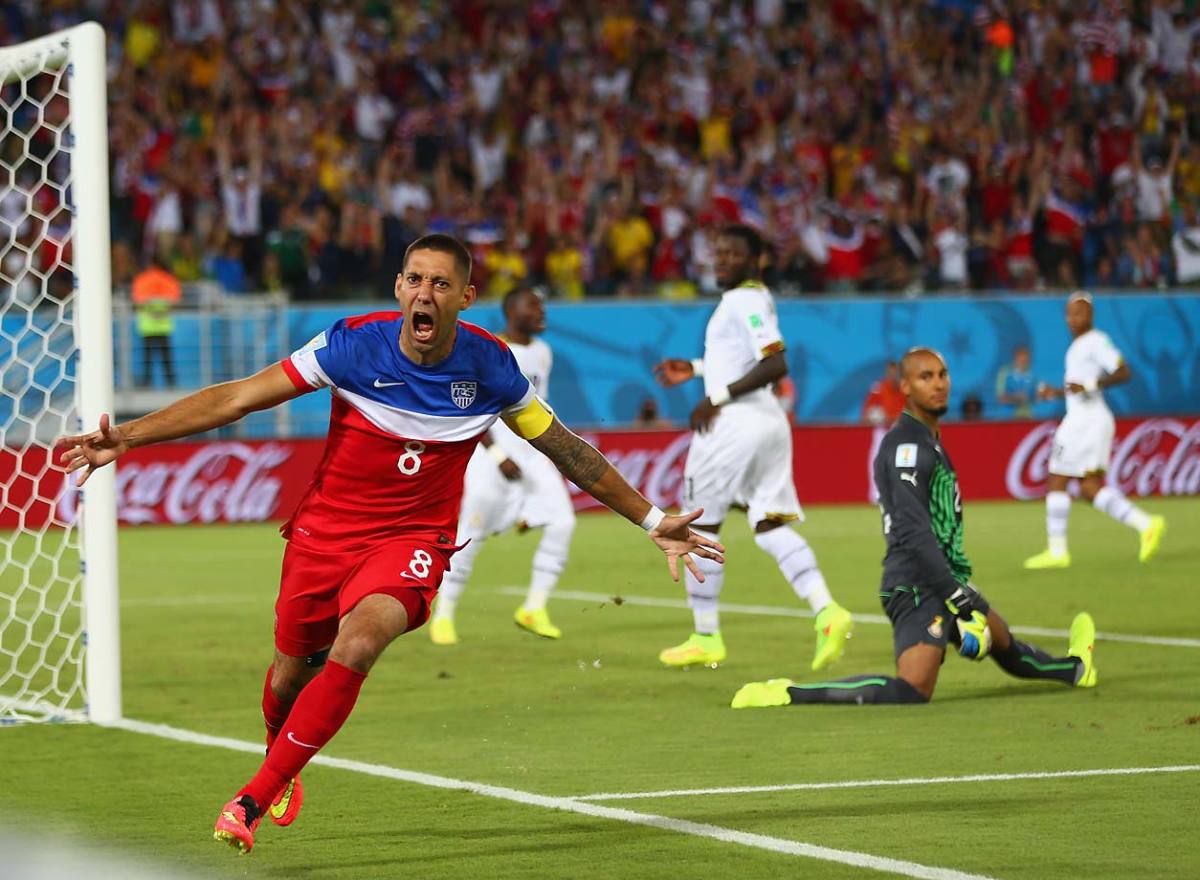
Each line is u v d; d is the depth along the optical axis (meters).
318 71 52.31
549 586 21.75
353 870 9.66
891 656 19.75
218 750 14.12
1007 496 48.19
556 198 51.38
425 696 17.17
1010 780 12.08
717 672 18.70
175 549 36.50
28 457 40.12
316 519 10.18
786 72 57.88
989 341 48.62
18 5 50.94
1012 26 59.19
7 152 46.12
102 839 10.60
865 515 43.88
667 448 45.44
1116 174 56.03
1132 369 49.62
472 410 10.11
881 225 52.53
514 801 11.67
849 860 9.61
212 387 9.80
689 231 50.91
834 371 47.44
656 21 58.25
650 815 11.08
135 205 46.72
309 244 46.75
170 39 52.00
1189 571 30.02
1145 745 13.52
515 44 56.19
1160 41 60.34
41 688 18.17
